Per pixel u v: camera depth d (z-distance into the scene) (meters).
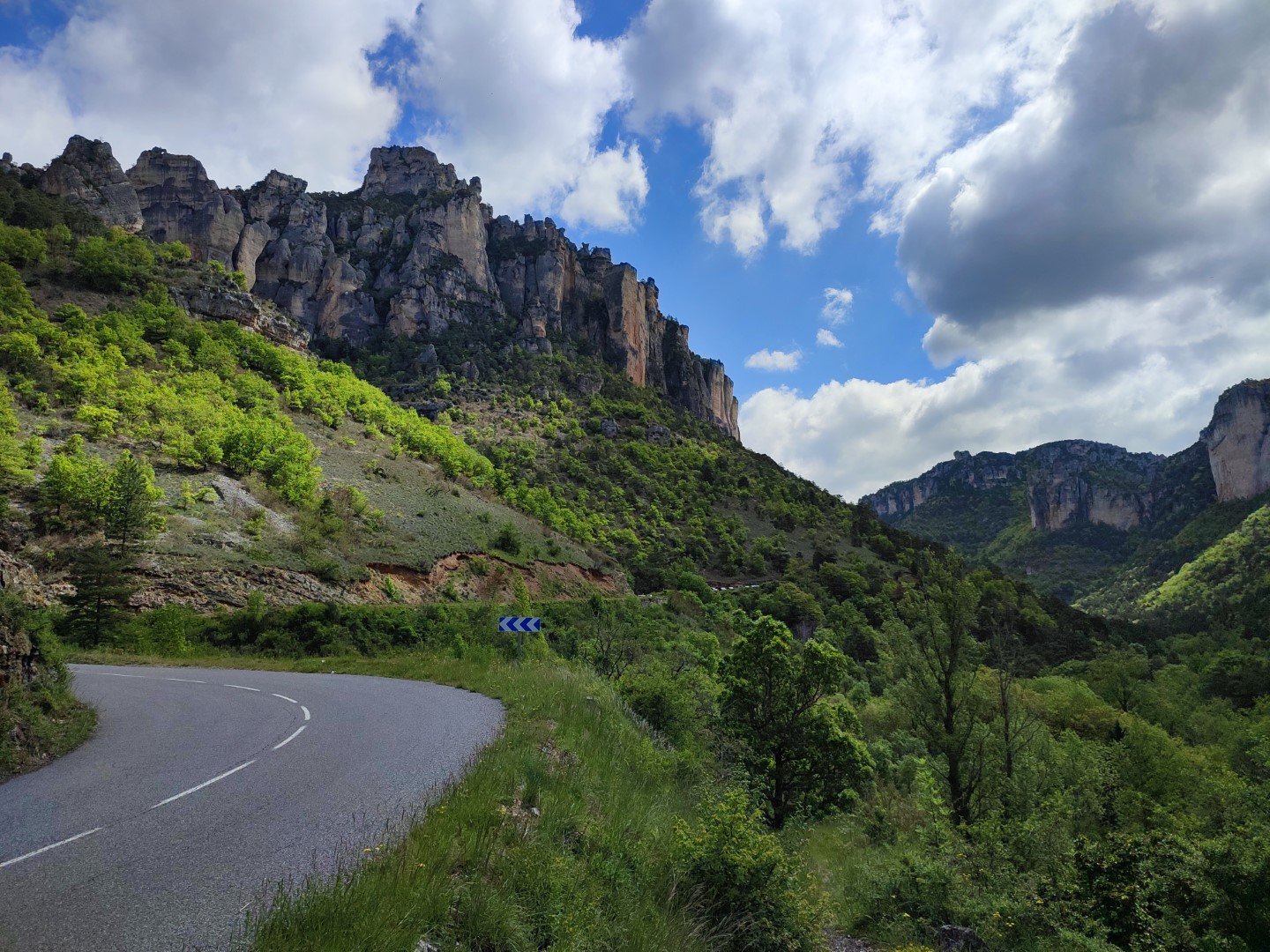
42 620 13.19
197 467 46.91
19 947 4.55
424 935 5.28
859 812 24.22
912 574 111.31
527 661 23.06
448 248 179.50
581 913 6.68
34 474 38.06
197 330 75.12
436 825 6.88
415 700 16.42
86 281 77.00
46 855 6.33
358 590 41.44
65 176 126.12
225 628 31.48
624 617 56.03
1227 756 41.09
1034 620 88.19
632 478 127.81
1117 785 30.23
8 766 9.43
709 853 9.20
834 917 13.52
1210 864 13.59
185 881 5.77
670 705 21.94
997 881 15.66
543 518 84.88
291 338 98.19
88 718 12.41
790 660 26.27
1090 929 13.69
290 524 45.09
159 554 34.88
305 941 4.60
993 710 30.69
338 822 7.33
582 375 167.88
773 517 132.88
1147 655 88.62
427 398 140.12
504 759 9.71
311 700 16.31
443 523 59.50
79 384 51.69
